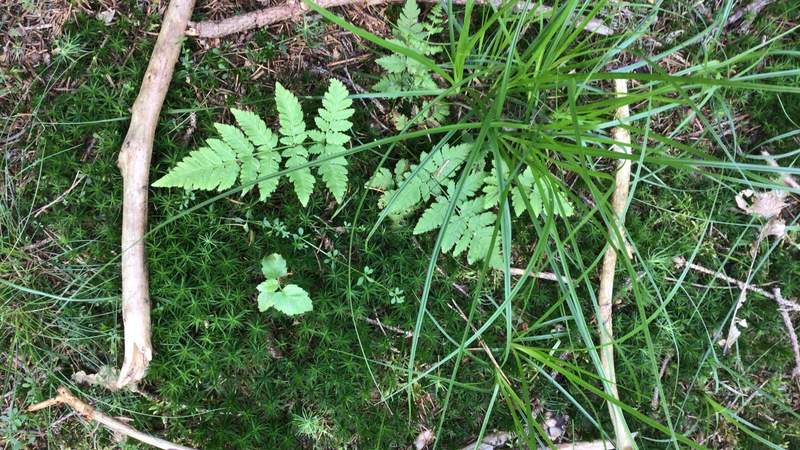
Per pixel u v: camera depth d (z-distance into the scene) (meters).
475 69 0.60
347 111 0.55
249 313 0.61
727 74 0.66
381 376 0.63
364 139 0.62
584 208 0.54
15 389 0.60
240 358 0.60
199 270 0.60
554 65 0.55
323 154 0.56
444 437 0.65
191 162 0.53
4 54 0.60
